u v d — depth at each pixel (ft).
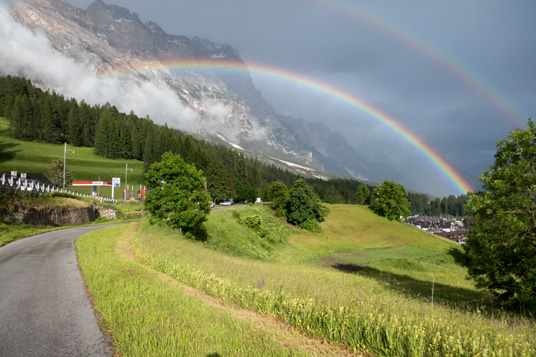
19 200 117.19
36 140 505.25
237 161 596.29
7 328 22.65
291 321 27.71
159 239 85.51
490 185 48.29
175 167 106.73
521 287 44.55
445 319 27.50
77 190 354.74
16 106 502.38
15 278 38.91
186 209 107.76
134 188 406.41
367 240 235.20
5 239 78.54
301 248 189.88
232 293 35.09
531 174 44.11
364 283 71.92
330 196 589.32
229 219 177.68
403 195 302.45
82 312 26.23
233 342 20.75
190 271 44.98
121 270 41.93
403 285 79.30
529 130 46.42
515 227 43.14
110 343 20.26
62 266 47.21
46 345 19.85
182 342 19.74
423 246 233.96
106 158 513.86
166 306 27.45
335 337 24.22
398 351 21.54
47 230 111.14
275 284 41.75
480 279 52.29
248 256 129.29
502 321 30.71
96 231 100.32
